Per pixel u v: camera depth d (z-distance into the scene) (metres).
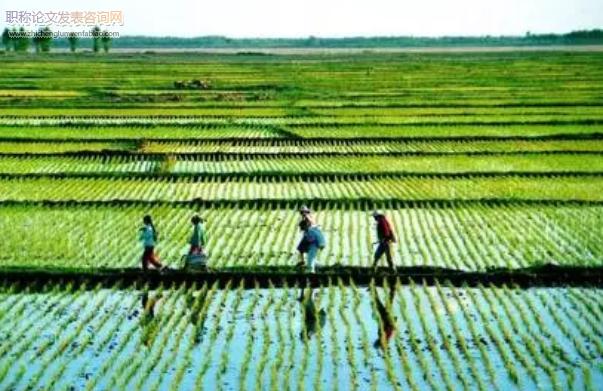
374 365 17.84
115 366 17.75
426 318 20.94
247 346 18.91
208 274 24.12
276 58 198.62
